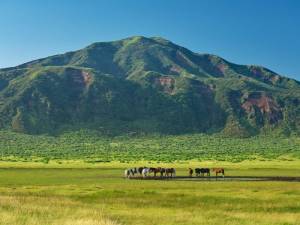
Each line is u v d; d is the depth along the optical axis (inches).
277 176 3538.4
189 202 1843.0
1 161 6417.3
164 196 2062.0
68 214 1246.9
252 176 3560.5
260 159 7121.1
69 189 2395.4
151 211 1533.0
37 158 7524.6
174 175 3663.9
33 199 1697.8
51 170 4392.2
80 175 3769.7
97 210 1432.1
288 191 2262.6
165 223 1236.5
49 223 1031.0
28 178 3430.1
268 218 1371.8
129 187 2544.3
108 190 2278.5
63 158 7440.9
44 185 2854.3
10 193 2122.3
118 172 4153.5
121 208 1604.3
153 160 6855.3
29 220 1051.3
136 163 5910.4
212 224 1235.9
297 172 4040.4
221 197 2011.6
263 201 1882.4
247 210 1627.7
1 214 1111.0
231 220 1323.8
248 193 2185.0
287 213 1521.9
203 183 2881.4
